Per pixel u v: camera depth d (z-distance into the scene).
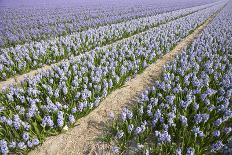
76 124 5.19
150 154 4.04
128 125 4.46
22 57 8.37
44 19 20.28
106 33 12.61
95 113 5.61
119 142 4.36
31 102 5.11
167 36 12.30
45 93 5.65
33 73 8.16
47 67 8.71
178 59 8.48
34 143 4.18
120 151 4.31
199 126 4.28
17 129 4.46
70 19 20.25
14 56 8.73
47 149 4.44
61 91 5.94
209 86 6.13
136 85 7.14
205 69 7.22
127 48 9.12
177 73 6.97
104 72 6.70
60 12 26.50
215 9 30.27
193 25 16.05
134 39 11.02
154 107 5.14
